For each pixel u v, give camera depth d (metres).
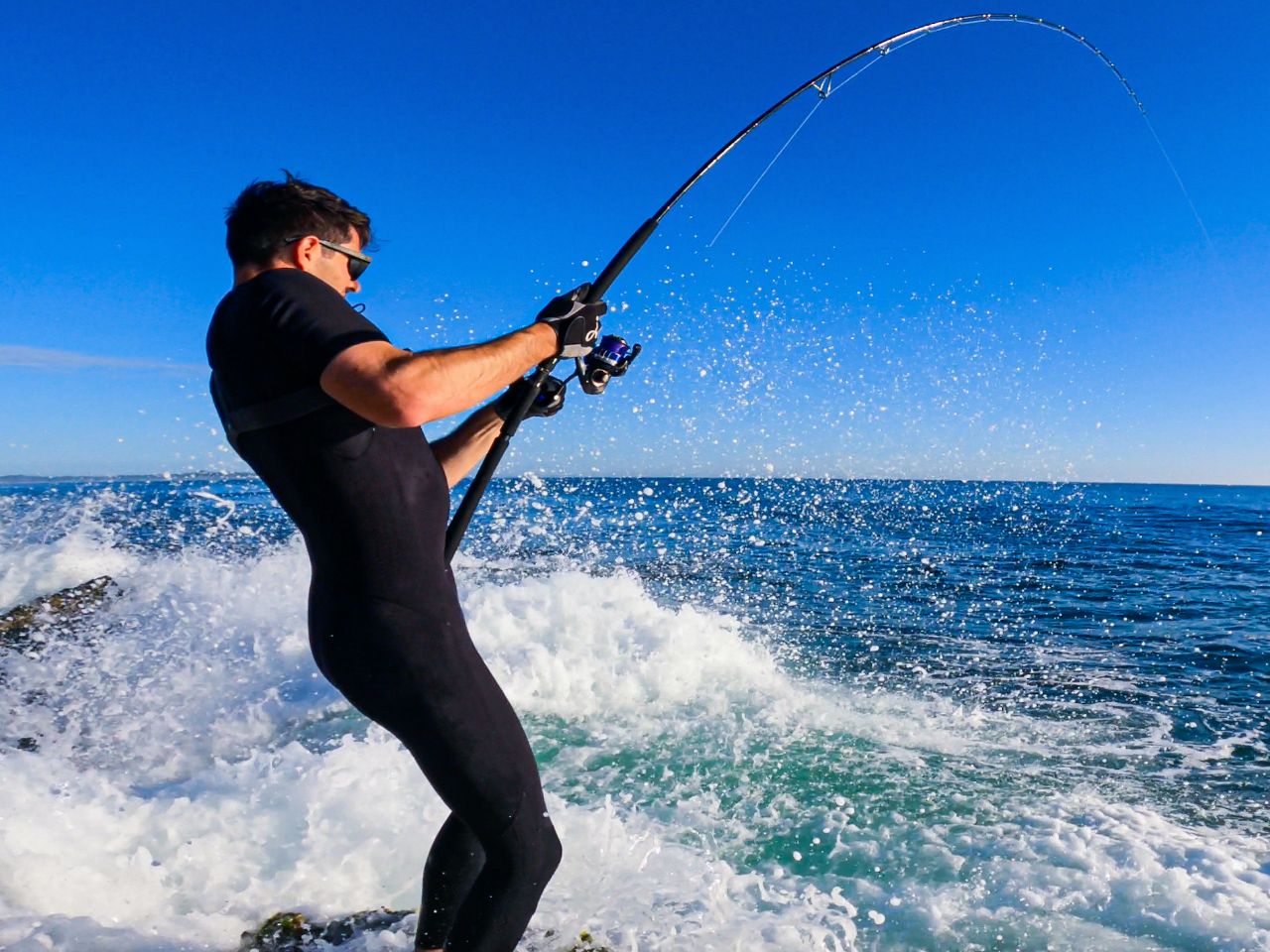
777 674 5.59
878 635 7.12
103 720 4.52
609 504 21.41
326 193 1.56
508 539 11.66
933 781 3.79
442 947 1.76
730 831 3.28
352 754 3.30
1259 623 7.92
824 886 2.84
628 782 3.78
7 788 2.79
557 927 2.31
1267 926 2.52
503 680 4.77
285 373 1.38
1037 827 3.30
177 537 9.74
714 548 13.02
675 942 2.27
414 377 1.28
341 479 1.40
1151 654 6.55
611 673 4.97
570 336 1.59
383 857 2.68
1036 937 2.50
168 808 2.82
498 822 1.56
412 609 1.47
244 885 2.50
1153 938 2.49
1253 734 4.54
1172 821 3.39
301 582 7.20
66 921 2.10
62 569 7.46
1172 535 19.55
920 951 2.44
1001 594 9.48
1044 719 4.81
